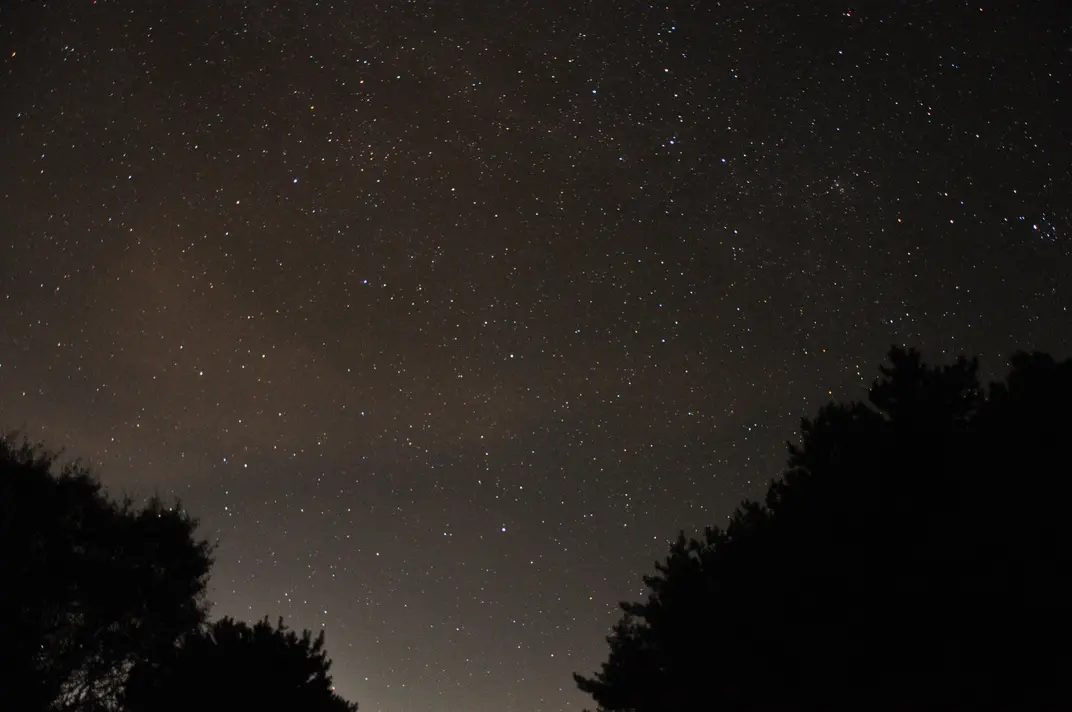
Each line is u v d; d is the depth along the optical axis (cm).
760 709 891
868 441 854
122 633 1312
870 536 802
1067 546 685
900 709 751
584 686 1121
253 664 1264
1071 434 732
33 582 1162
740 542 998
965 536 734
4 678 1062
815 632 827
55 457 1334
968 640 713
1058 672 673
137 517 1419
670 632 1029
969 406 858
